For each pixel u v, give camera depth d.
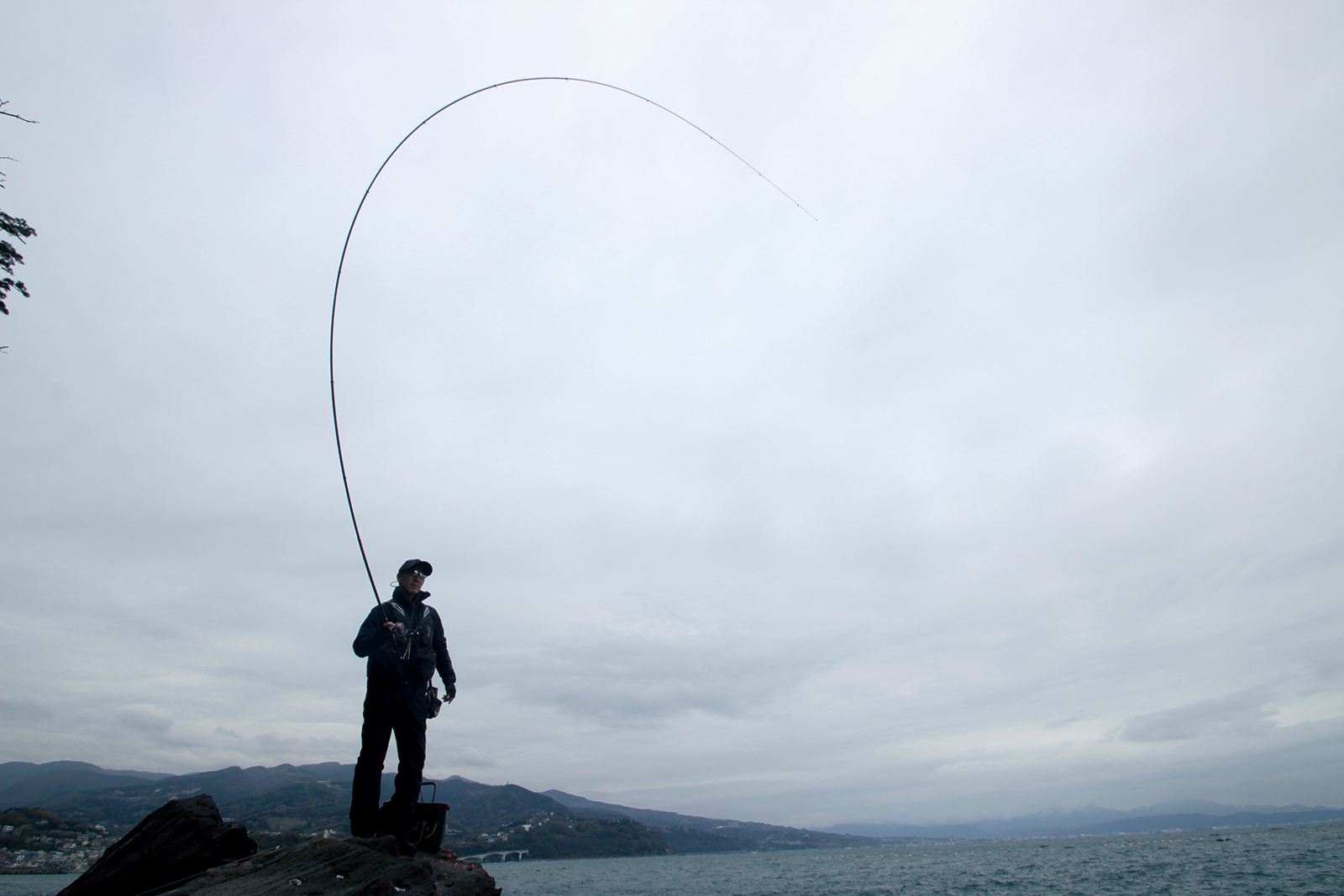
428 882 4.95
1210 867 57.88
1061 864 78.19
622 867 156.62
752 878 86.12
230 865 5.00
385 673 6.20
